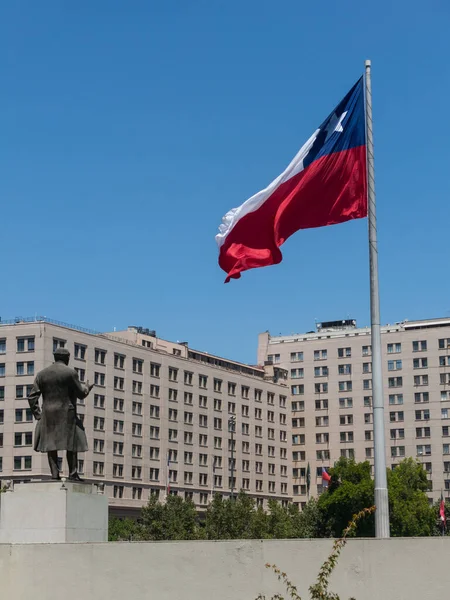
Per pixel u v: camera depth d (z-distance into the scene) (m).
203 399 182.88
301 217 30.08
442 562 19.70
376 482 26.23
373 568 19.91
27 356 148.12
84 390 25.45
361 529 131.88
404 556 19.84
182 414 176.00
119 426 160.25
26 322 149.25
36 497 23.72
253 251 30.17
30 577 22.19
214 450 183.62
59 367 25.19
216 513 130.75
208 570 20.97
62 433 24.77
